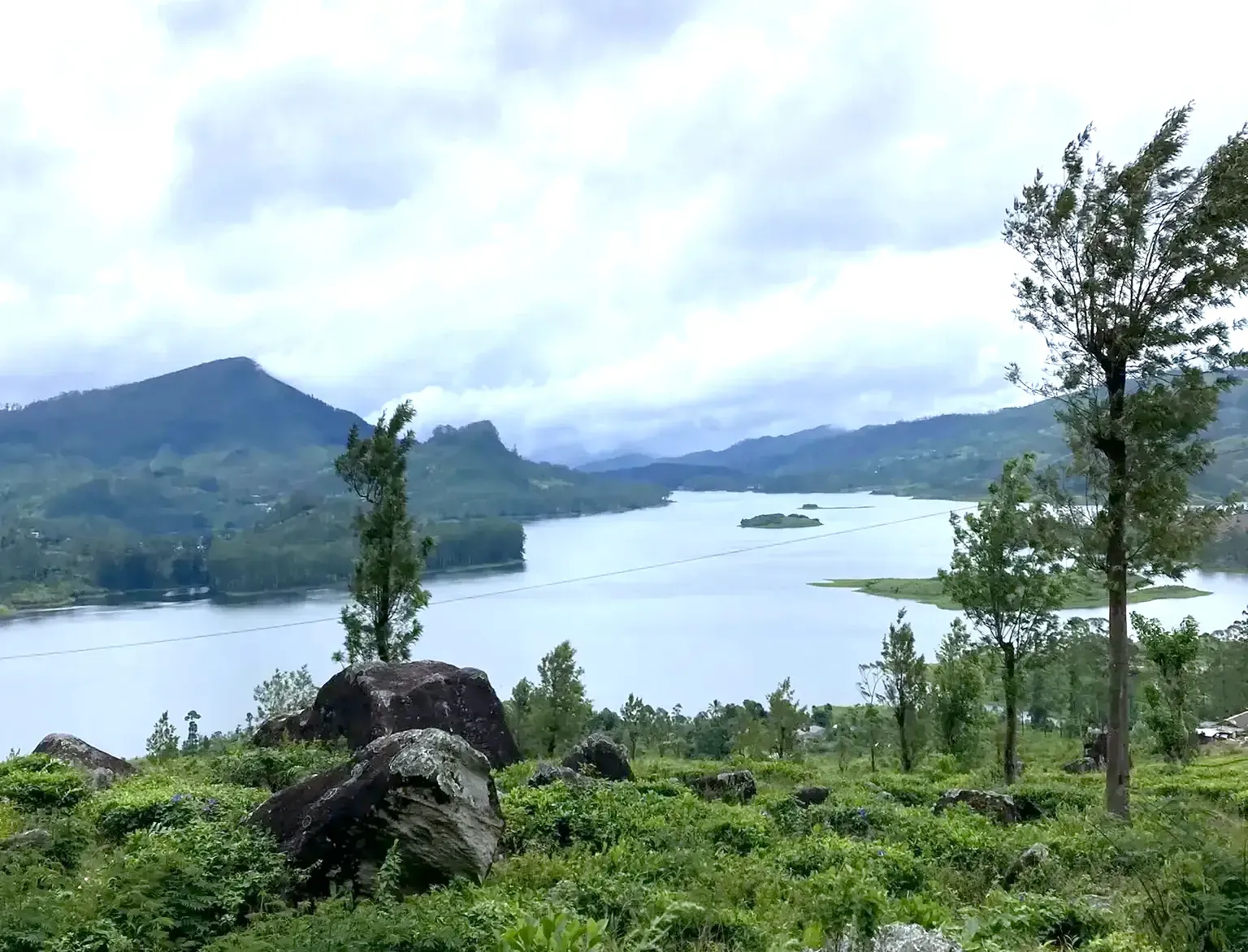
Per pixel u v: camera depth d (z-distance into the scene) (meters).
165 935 7.65
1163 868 8.84
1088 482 17.05
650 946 7.70
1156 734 35.19
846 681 110.12
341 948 6.98
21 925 7.48
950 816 16.12
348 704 21.88
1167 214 15.95
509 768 20.55
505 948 6.79
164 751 31.61
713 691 108.19
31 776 15.34
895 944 7.29
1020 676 25.06
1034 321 17.03
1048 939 8.07
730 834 13.69
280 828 10.02
